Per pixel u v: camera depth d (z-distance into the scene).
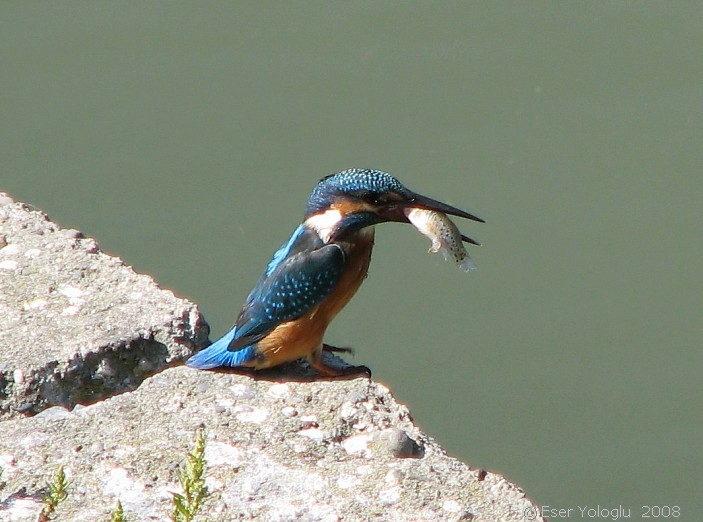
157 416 9.40
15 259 11.36
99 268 11.24
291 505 8.43
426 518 8.34
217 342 10.56
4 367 9.72
